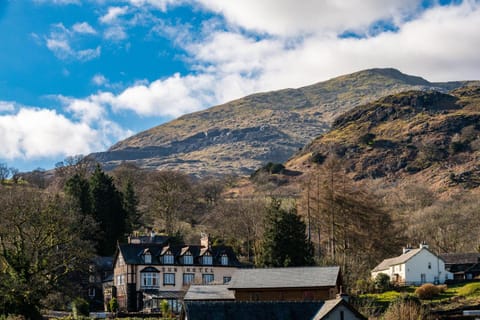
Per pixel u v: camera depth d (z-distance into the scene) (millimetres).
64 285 97562
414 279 142500
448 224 192000
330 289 95812
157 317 103812
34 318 89500
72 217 103125
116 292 129125
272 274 99812
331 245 147125
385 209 173375
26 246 93000
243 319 75000
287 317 75812
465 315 103250
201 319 74250
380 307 105500
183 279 128375
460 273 153750
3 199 96500
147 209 180250
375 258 150625
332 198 147875
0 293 86688
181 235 157000
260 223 163000
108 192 150750
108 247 147500
